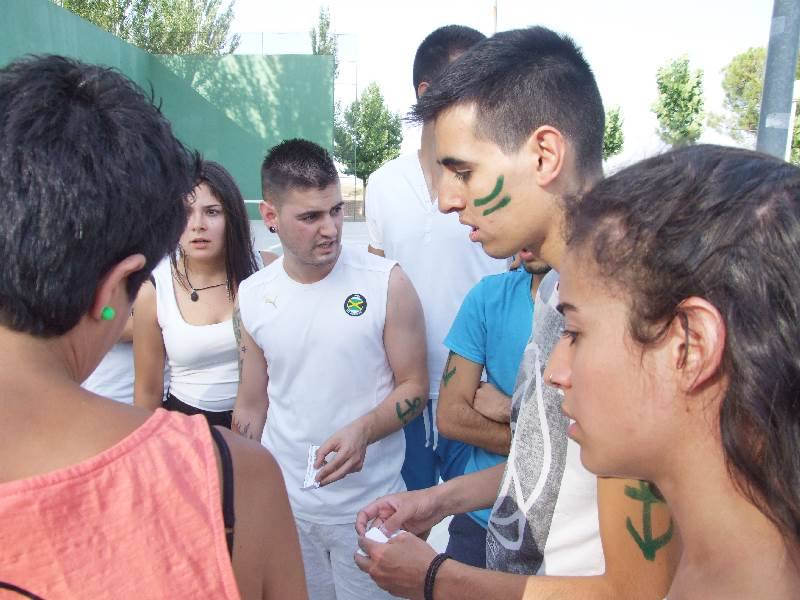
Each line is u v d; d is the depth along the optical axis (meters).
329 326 2.29
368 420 2.21
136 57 20.34
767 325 0.61
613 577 1.06
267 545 0.87
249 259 2.78
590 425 0.77
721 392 0.67
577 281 0.77
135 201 0.80
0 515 0.68
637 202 0.71
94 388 2.86
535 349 1.44
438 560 1.29
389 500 1.66
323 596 2.47
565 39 1.41
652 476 0.77
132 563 0.73
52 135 0.75
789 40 3.45
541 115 1.29
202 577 0.77
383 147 33.16
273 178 2.26
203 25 24.05
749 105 23.91
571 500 1.30
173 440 0.80
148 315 2.67
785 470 0.62
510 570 1.42
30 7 14.38
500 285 1.97
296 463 2.36
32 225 0.73
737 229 0.64
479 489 1.70
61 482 0.71
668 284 0.67
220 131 21.83
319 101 21.64
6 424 0.72
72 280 0.76
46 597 0.70
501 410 1.94
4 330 0.76
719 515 0.71
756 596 0.69
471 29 3.35
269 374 2.44
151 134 0.84
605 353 0.74
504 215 1.35
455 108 1.34
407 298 2.37
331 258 2.27
